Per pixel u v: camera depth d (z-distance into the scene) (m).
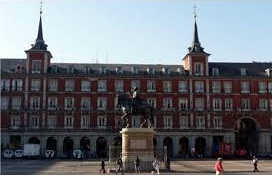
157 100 103.69
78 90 102.44
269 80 106.31
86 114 101.75
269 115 104.88
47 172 48.12
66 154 99.56
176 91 104.31
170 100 104.00
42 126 100.25
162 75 104.25
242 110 104.50
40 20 106.12
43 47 103.38
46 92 101.44
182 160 85.50
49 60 105.12
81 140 103.69
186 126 103.19
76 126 101.00
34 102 101.00
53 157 94.44
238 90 105.44
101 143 104.00
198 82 105.12
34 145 90.75
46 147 99.38
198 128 102.94
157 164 43.25
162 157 51.91
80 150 94.25
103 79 103.44
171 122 103.19
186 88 104.75
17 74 100.88
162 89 104.25
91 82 103.06
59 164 67.69
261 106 105.31
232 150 102.25
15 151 92.38
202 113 103.81
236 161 83.12
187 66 107.69
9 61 105.50
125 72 104.50
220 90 105.06
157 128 102.19
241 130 111.06
